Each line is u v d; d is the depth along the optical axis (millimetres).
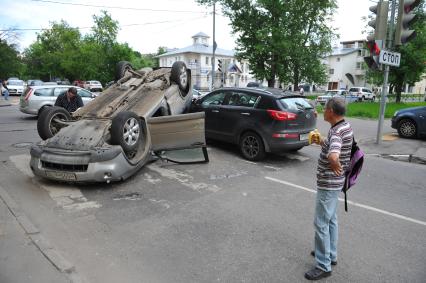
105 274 3311
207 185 6039
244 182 6285
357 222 4730
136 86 7754
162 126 6852
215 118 8477
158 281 3229
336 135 3100
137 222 4473
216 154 8320
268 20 31109
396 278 3404
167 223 4465
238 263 3570
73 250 3740
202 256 3688
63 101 8680
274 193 5750
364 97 42812
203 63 64875
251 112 7719
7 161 7258
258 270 3455
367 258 3773
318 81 34000
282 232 4301
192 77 9016
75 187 5723
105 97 7359
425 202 5625
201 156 8016
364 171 7461
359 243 4117
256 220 4637
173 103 7938
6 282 3104
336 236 3518
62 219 4520
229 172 6898
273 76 31906
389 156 9086
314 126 8102
